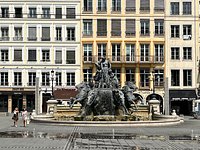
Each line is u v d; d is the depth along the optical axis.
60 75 73.50
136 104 47.22
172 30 74.56
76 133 29.44
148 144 23.14
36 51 73.75
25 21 73.88
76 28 74.00
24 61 73.44
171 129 33.47
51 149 20.81
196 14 74.50
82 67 73.38
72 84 73.31
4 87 72.81
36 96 66.19
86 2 74.19
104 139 25.56
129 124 35.50
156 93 72.75
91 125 35.44
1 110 72.69
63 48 73.75
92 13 74.00
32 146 21.97
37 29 73.94
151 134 29.02
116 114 40.94
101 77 41.78
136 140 25.11
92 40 73.69
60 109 48.97
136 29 74.06
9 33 73.94
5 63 73.31
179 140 25.30
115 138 26.19
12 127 35.62
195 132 30.84
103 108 40.53
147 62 72.88
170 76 73.75
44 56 73.81
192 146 22.38
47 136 27.36
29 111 72.69
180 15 74.38
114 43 73.88
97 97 40.41
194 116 57.31
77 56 73.75
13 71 73.31
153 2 74.50
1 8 74.12
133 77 73.25
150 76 72.88
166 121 38.28
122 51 73.69
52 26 73.94
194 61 74.06
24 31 73.94
